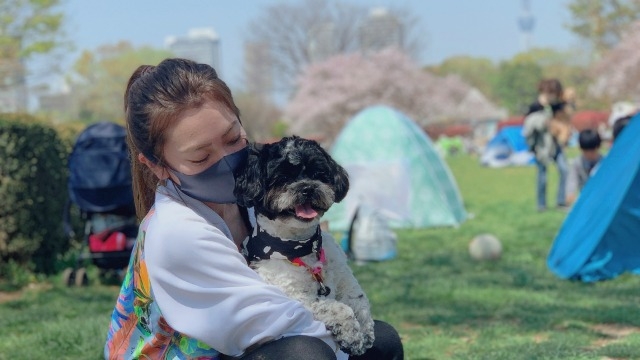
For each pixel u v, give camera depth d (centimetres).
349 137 1405
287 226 258
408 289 780
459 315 648
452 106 6103
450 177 1466
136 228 847
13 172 880
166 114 247
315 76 5156
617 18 5712
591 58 7888
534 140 1505
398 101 5050
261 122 8106
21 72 2977
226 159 256
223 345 250
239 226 285
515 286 786
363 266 958
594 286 774
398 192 1367
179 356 259
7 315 691
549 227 1304
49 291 828
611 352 500
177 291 251
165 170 262
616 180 802
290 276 262
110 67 7681
